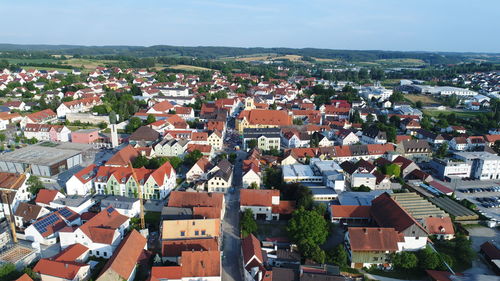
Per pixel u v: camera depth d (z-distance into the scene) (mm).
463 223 117500
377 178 139500
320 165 146500
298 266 87750
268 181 139750
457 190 144500
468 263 94938
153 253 91812
